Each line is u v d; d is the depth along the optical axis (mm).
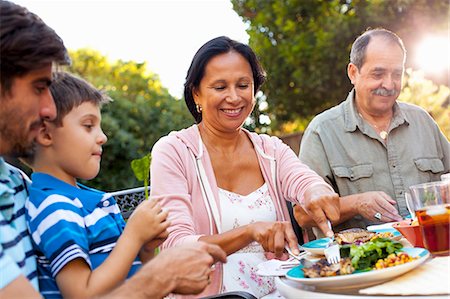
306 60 8000
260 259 1990
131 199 2330
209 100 2084
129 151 6348
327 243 1585
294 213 2338
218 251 1239
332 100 8195
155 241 1336
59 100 1306
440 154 2725
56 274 1157
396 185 2602
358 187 2611
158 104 7168
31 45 1101
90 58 8656
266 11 8445
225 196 2062
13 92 1108
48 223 1182
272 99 8586
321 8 8086
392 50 2555
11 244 1080
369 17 7508
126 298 1077
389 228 1822
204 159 2086
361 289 1192
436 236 1419
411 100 5551
